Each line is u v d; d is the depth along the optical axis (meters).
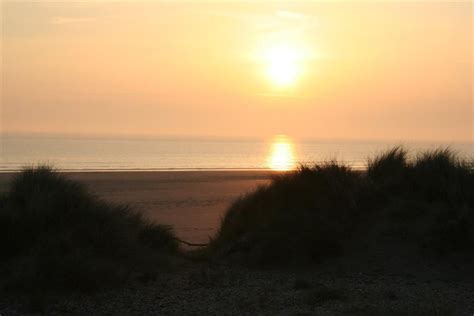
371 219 13.91
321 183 14.85
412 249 12.71
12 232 11.20
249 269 12.77
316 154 112.50
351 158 79.38
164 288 10.85
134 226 13.84
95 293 10.32
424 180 14.52
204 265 13.16
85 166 59.25
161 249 13.78
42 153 89.12
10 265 10.79
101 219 12.59
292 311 9.37
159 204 26.95
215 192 32.69
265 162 78.81
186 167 62.88
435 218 13.33
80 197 12.79
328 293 10.25
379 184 15.02
